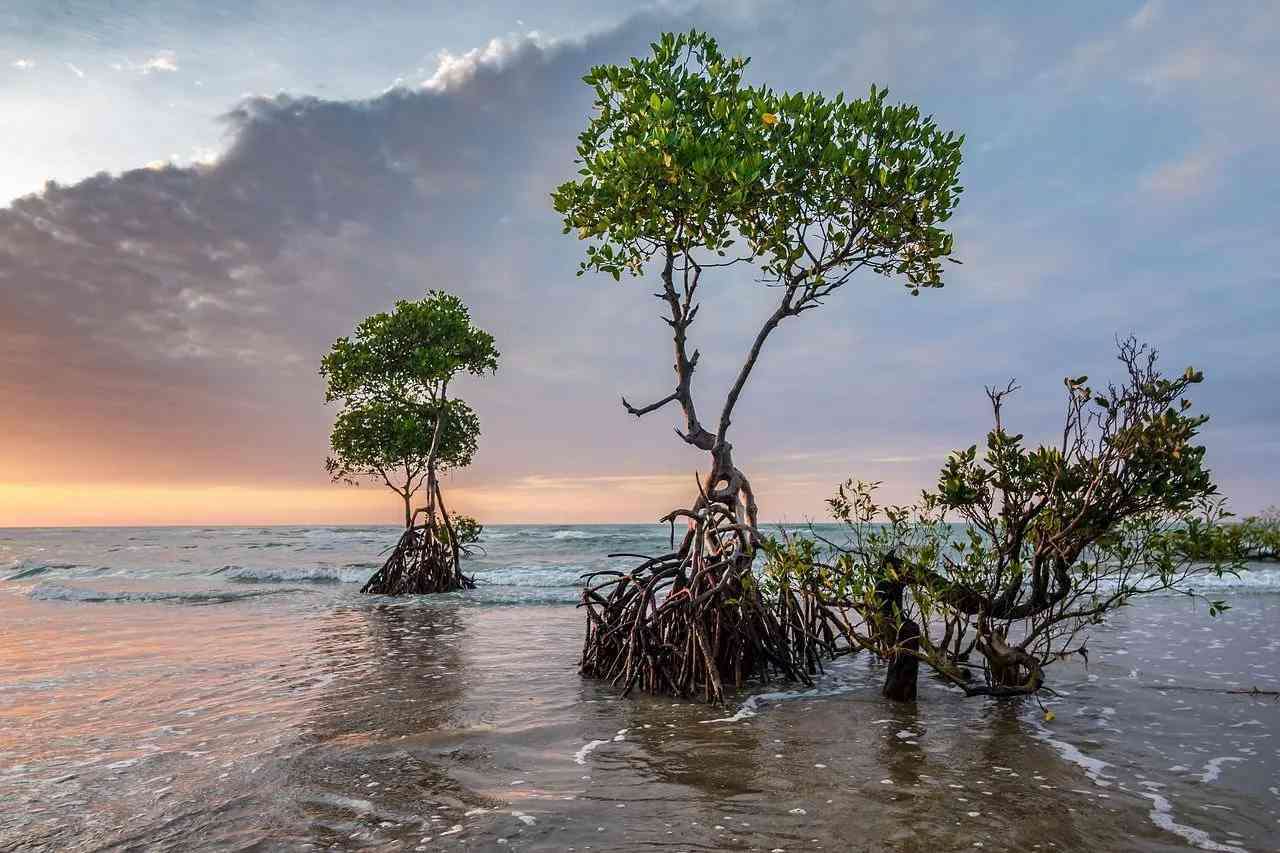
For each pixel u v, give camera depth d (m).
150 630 14.69
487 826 5.14
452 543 22.48
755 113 9.35
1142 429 7.36
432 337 22.98
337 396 23.72
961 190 9.33
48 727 7.77
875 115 9.30
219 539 59.78
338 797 5.72
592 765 6.47
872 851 4.73
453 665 11.15
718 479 10.34
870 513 10.15
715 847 4.79
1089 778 6.07
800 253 9.54
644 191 9.01
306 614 17.28
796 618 10.50
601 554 38.56
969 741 7.14
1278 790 5.79
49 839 5.00
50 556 40.06
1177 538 7.59
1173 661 10.90
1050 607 8.57
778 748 6.95
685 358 10.43
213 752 6.88
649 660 9.38
